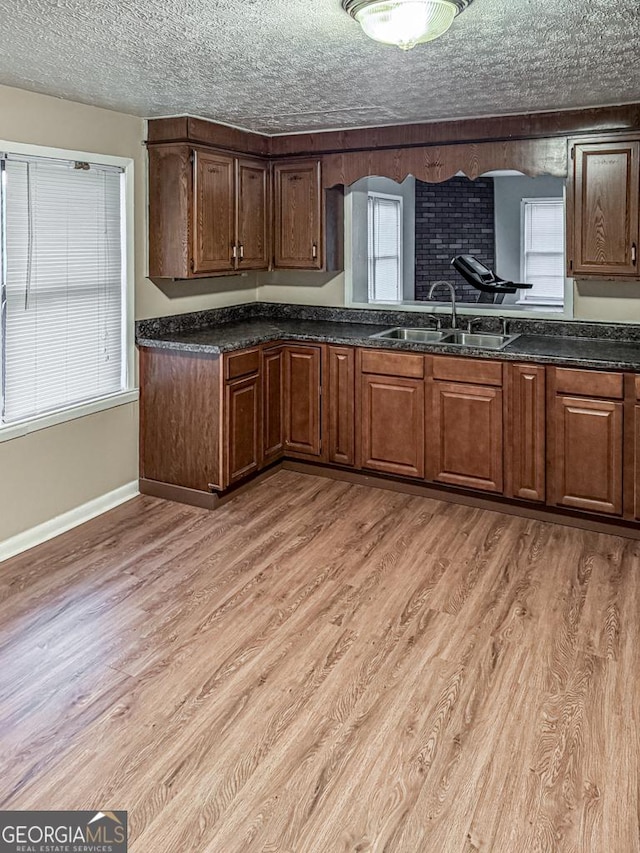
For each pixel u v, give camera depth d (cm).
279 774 194
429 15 201
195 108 369
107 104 357
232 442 403
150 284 419
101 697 228
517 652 254
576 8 213
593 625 272
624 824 176
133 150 394
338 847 169
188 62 276
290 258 474
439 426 405
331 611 285
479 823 177
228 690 232
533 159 388
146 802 183
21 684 235
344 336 433
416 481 422
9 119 317
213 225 419
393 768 196
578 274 380
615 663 246
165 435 412
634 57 271
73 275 364
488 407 387
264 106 364
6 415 333
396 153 426
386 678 239
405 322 471
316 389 445
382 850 168
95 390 388
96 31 235
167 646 258
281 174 467
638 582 309
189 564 328
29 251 336
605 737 208
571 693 229
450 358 395
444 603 291
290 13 218
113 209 387
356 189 488
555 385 364
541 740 207
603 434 355
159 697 228
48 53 262
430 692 231
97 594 298
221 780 191
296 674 241
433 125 410
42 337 349
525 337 425
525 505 388
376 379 422
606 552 342
